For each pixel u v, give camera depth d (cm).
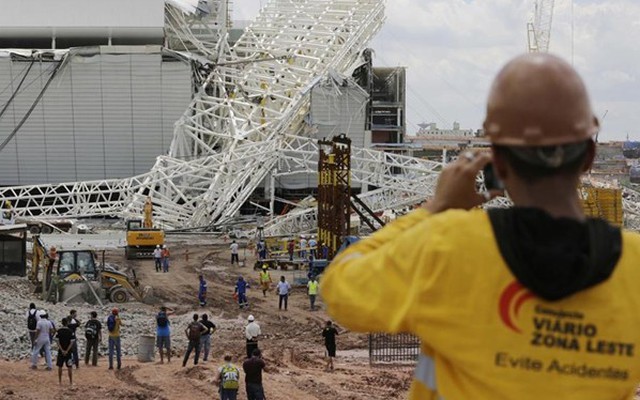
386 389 2692
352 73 12862
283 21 12875
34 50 12262
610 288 337
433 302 342
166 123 11925
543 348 335
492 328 336
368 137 11838
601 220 353
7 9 12975
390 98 17612
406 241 355
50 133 12000
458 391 344
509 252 335
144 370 2978
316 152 10488
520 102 347
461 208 376
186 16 13400
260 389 2331
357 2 12788
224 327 4222
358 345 3772
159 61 11838
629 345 336
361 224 8350
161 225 9612
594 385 335
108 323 3002
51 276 4691
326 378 2869
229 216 9894
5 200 9944
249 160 10138
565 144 345
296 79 11931
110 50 11869
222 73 12131
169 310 4688
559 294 331
